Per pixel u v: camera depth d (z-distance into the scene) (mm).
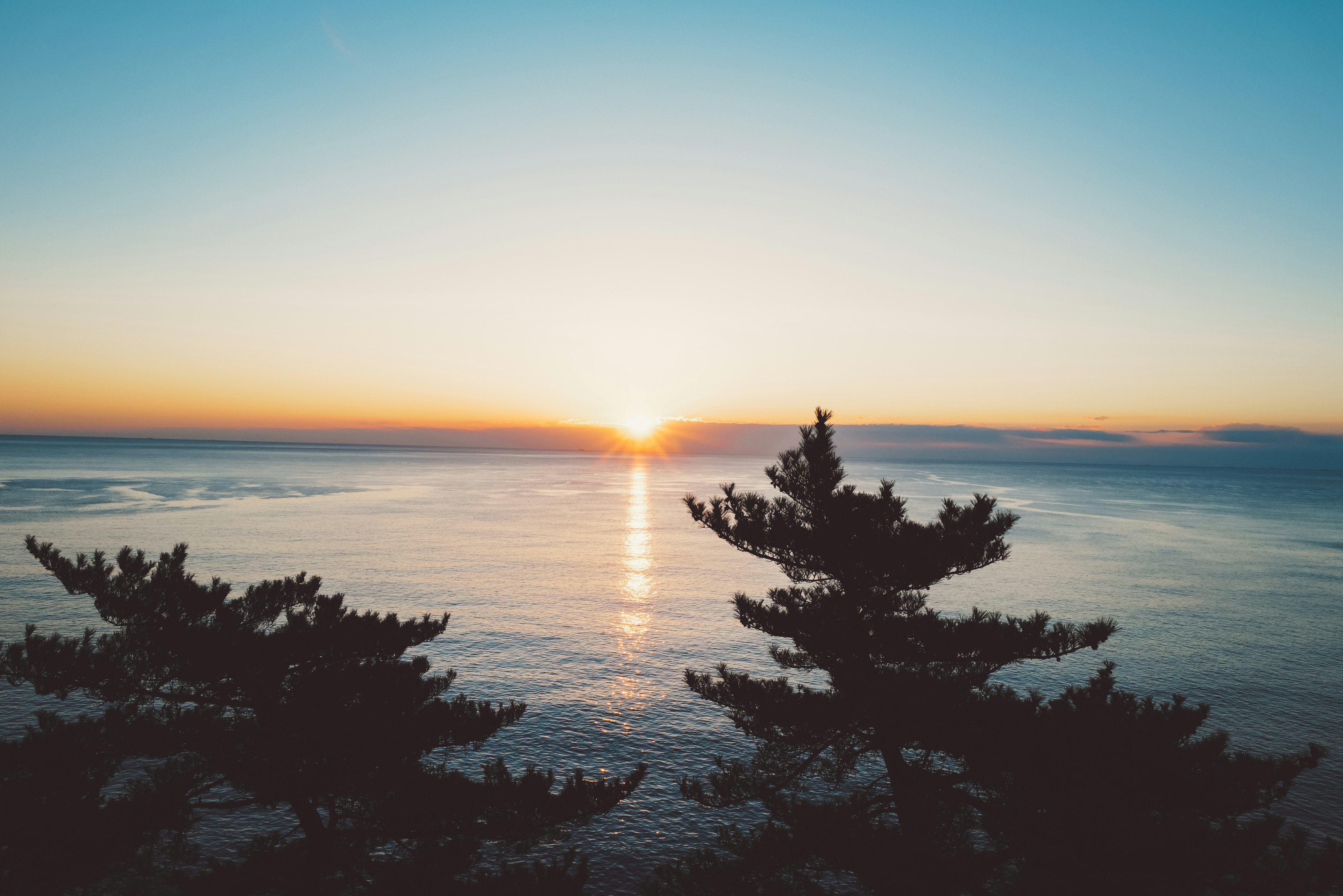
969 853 11773
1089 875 9578
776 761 14102
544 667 40656
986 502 12641
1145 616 55656
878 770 25672
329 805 12273
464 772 27188
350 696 11695
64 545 71750
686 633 48875
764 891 12523
